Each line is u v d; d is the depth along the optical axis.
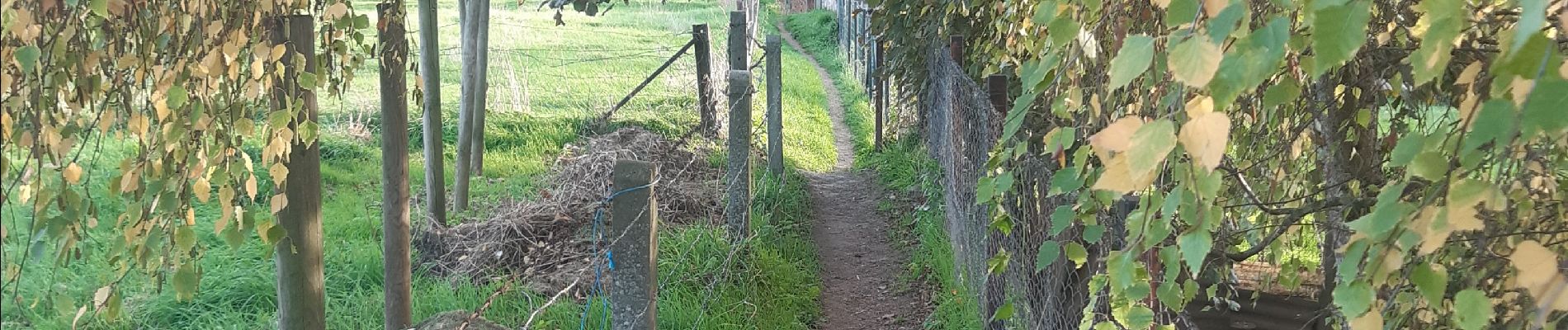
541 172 7.32
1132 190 1.16
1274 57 1.00
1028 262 3.40
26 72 1.86
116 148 6.25
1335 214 2.45
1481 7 1.64
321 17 2.85
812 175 8.49
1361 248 1.24
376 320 4.47
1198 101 1.40
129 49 2.31
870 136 10.22
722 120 9.26
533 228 5.54
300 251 2.88
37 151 2.04
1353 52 0.92
